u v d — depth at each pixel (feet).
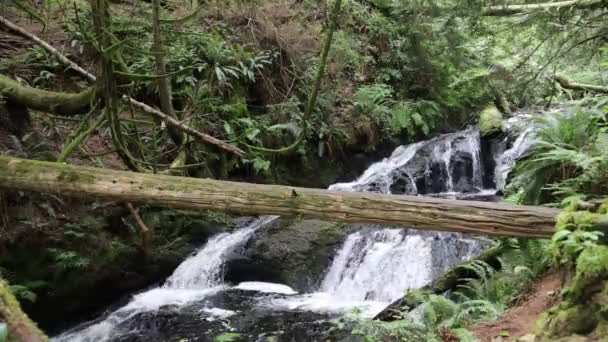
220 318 19.38
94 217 20.53
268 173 28.07
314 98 15.97
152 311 20.06
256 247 23.56
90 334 18.89
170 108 19.12
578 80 30.48
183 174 21.88
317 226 25.00
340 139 31.55
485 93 36.86
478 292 15.17
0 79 19.22
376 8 37.93
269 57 29.58
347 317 15.16
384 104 35.12
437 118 37.01
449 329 12.92
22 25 25.67
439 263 21.30
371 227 24.43
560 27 21.85
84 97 17.71
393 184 30.96
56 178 13.50
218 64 26.20
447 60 34.50
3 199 18.40
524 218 12.08
